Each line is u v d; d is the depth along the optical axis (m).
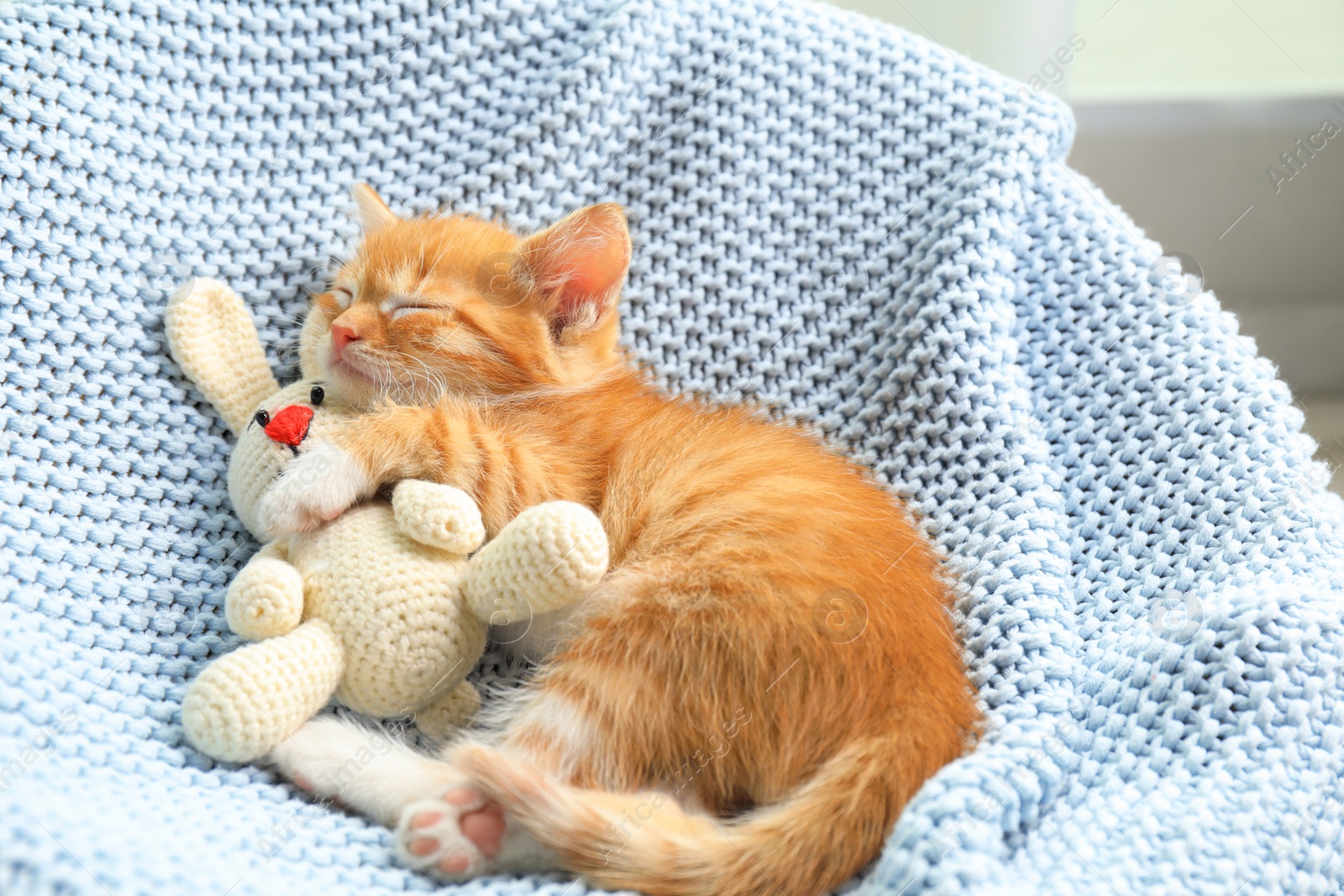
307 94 0.65
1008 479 0.62
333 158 0.65
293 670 0.56
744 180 0.67
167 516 0.62
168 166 0.63
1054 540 0.61
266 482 0.59
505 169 0.66
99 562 0.60
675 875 0.54
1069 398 0.64
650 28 0.67
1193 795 0.55
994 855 0.53
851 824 0.54
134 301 0.62
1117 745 0.57
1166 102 0.84
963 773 0.54
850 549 0.58
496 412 0.61
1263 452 0.61
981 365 0.64
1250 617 0.57
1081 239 0.65
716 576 0.58
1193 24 0.85
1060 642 0.59
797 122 0.67
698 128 0.67
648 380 0.66
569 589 0.56
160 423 0.62
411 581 0.56
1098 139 0.84
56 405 0.61
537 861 0.55
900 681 0.56
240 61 0.64
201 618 0.61
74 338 0.61
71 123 0.62
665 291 0.67
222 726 0.55
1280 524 0.60
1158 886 0.53
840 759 0.55
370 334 0.60
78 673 0.58
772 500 0.59
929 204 0.66
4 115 0.61
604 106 0.67
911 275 0.66
